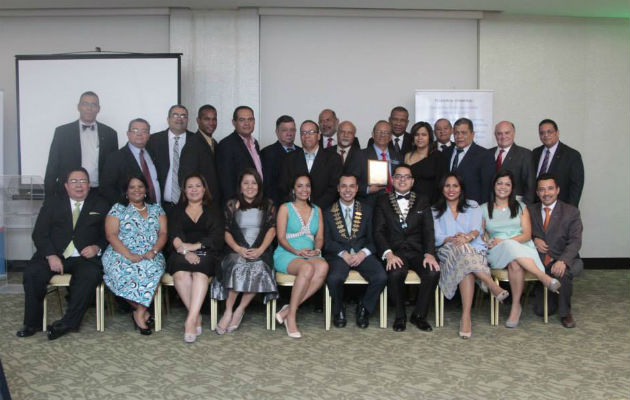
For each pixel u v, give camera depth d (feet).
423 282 13.14
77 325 12.53
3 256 17.65
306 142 15.01
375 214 13.89
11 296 16.21
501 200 14.21
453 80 20.58
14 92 20.29
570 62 20.77
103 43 20.13
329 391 9.44
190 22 19.74
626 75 20.93
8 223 19.39
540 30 20.61
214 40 19.80
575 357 11.16
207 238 12.95
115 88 18.93
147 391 9.43
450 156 16.08
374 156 15.87
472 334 12.71
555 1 18.66
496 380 9.95
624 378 10.06
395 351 11.50
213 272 12.80
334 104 20.39
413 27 20.39
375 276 13.05
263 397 9.18
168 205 15.28
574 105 20.88
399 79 20.45
